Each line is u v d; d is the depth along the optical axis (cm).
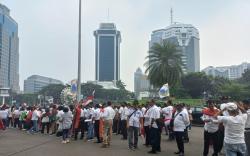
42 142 1922
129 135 1609
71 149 1603
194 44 17225
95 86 14838
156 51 6397
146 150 1570
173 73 6331
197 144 1833
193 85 11162
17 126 3145
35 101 13962
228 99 1372
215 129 1272
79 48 3041
